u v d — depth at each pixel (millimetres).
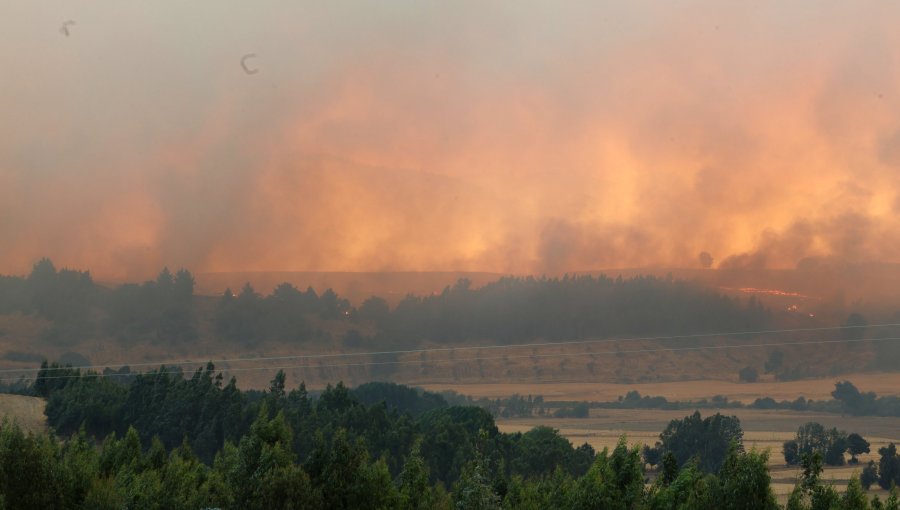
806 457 92500
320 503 92938
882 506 91500
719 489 89188
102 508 92375
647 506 96312
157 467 125375
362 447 98375
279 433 102938
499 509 100688
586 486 96312
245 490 94938
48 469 91500
